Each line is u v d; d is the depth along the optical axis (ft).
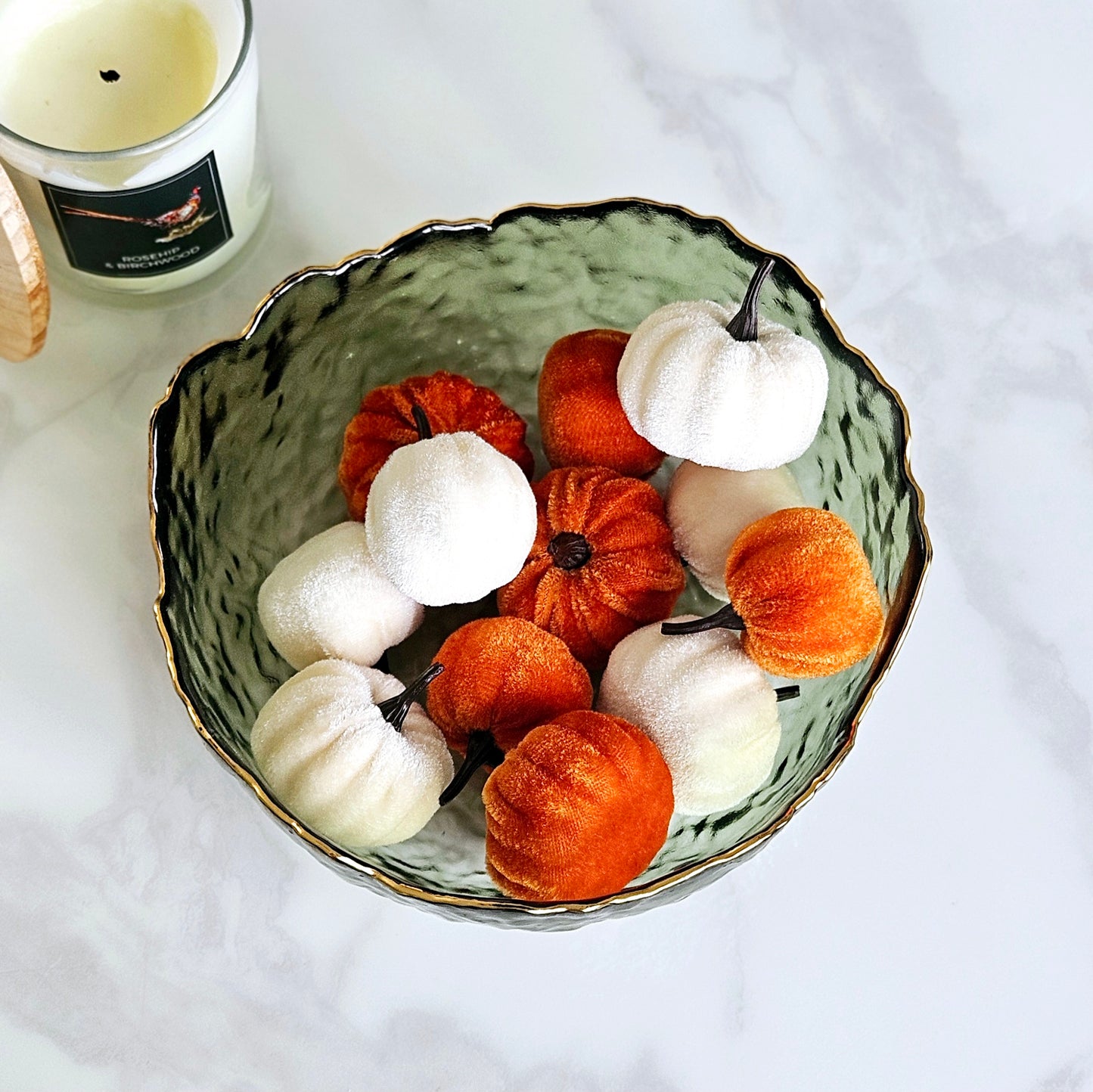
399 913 2.60
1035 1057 2.62
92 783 2.60
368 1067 2.58
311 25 2.78
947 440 2.77
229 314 2.72
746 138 2.81
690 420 2.40
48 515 2.64
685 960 2.61
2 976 2.56
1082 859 2.66
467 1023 2.59
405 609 2.44
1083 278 2.81
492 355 2.67
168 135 2.41
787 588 2.34
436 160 2.78
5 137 2.39
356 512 2.52
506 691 2.39
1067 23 2.87
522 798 2.29
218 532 2.53
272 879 2.60
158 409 2.40
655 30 2.82
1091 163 2.83
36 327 2.50
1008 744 2.69
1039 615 2.72
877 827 2.66
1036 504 2.75
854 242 2.80
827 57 2.84
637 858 2.31
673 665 2.39
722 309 2.47
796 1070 2.60
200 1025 2.57
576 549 2.45
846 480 2.56
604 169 2.80
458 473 2.36
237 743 2.42
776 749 2.44
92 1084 2.55
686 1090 2.60
